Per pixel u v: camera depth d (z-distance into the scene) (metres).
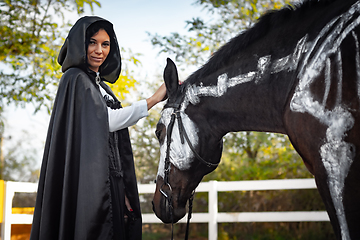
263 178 5.21
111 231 1.51
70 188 1.53
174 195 1.63
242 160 5.59
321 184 1.14
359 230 1.09
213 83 1.56
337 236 1.12
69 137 1.57
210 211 3.99
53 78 5.18
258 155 5.92
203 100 1.58
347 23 1.18
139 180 6.09
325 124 1.13
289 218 3.79
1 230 3.17
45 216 1.51
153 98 1.79
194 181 1.65
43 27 5.21
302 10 1.38
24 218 3.33
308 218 3.73
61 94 1.63
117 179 1.72
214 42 5.71
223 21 5.60
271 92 1.39
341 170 1.10
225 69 1.54
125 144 1.84
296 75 1.28
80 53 1.67
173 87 1.66
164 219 1.68
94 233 1.48
